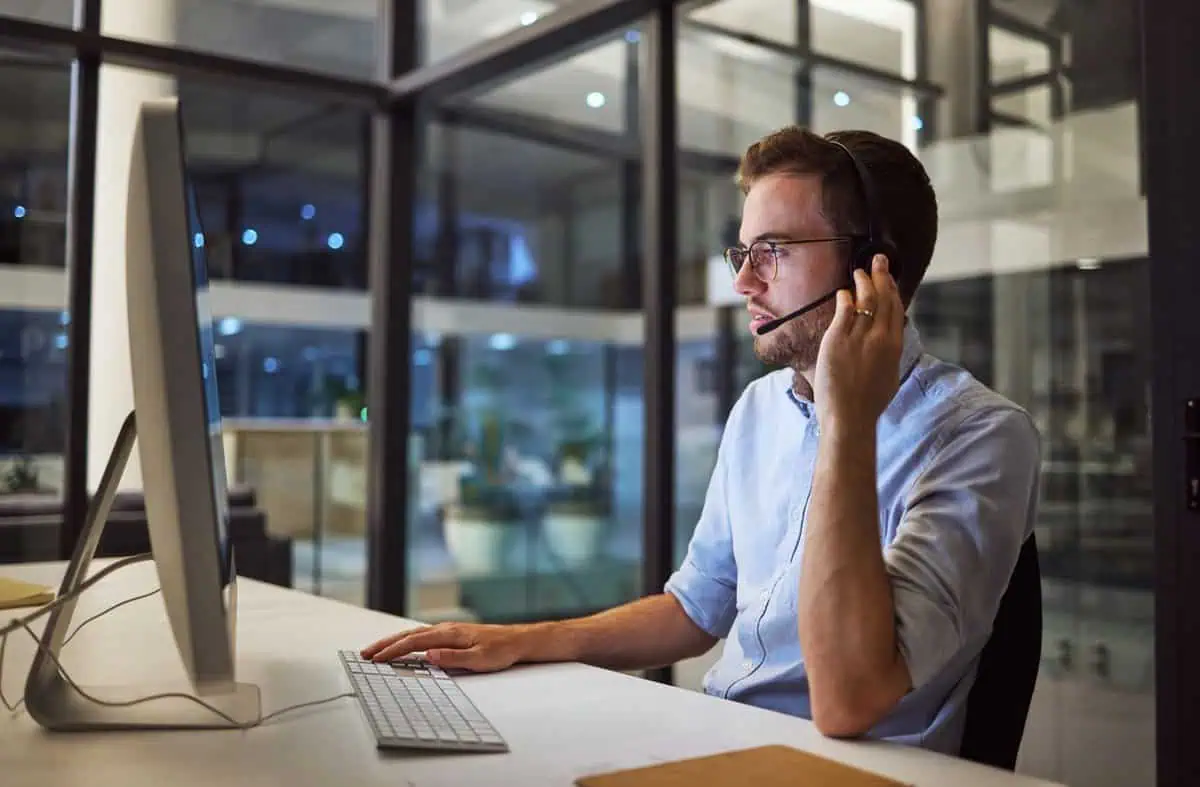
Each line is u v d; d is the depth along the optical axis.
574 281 8.48
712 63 3.28
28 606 1.55
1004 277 2.46
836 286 1.23
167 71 3.81
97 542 1.06
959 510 1.09
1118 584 2.23
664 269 3.21
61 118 4.05
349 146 7.48
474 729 0.92
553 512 6.66
